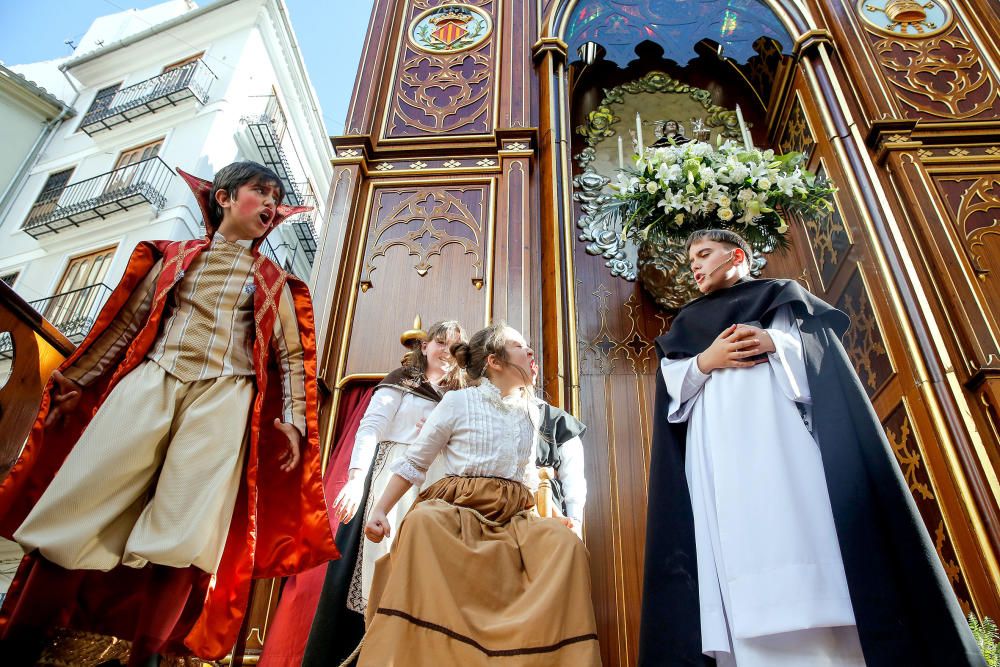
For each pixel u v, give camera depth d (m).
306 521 2.52
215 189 2.70
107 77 15.44
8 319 2.99
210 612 2.31
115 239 12.62
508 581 1.93
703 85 5.83
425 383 3.10
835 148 4.59
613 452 4.05
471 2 5.77
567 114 4.92
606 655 3.42
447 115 5.02
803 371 2.32
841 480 2.06
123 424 2.15
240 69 14.23
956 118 4.71
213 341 2.40
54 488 2.05
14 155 14.24
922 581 1.89
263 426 2.62
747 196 4.03
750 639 1.96
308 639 2.59
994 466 3.38
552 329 3.94
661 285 4.53
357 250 4.27
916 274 3.92
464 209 4.43
